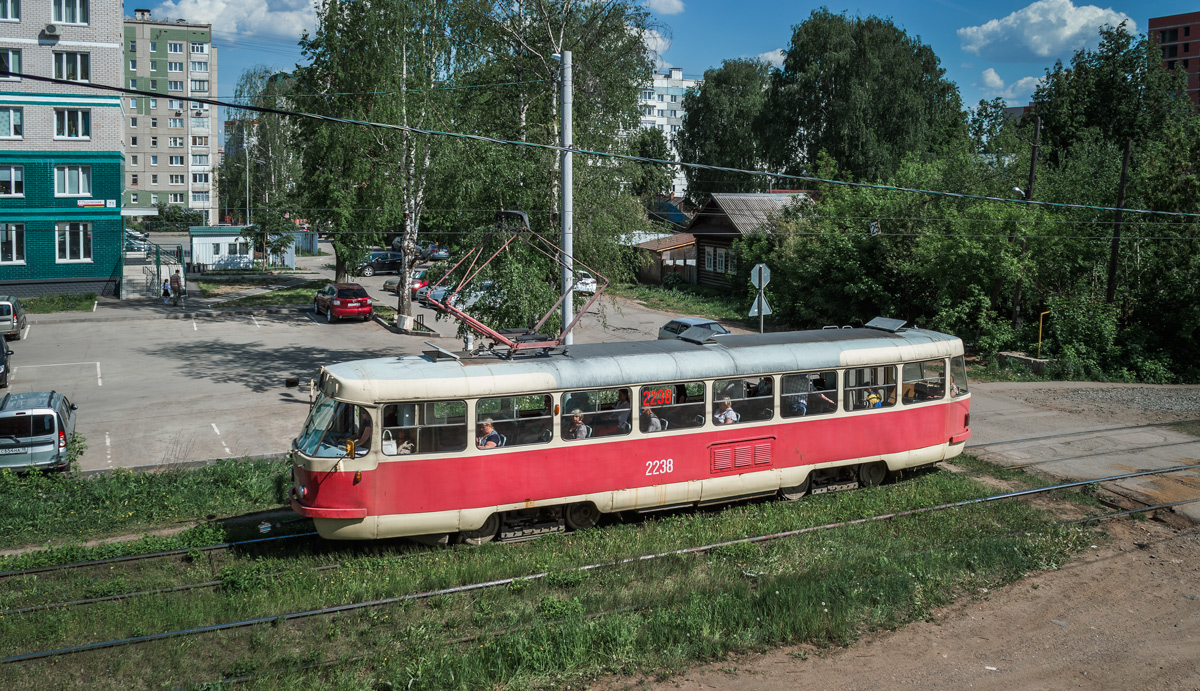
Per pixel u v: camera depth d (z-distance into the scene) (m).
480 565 10.63
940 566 10.89
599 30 23.22
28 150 38.94
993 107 48.09
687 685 8.23
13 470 15.05
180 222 88.94
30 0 38.53
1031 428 18.64
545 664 8.40
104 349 28.41
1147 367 25.55
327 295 35.75
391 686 7.96
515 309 18.45
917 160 32.69
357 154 33.00
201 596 9.77
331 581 10.25
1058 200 28.89
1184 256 26.16
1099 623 9.59
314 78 35.19
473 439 11.24
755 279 18.62
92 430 18.62
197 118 92.88
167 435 18.30
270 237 55.62
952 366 15.24
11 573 10.50
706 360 12.81
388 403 10.90
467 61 28.44
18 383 23.25
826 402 13.79
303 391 22.70
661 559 11.01
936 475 15.09
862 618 9.57
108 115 40.12
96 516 12.97
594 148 22.11
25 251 39.44
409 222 32.41
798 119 56.12
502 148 21.41
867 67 52.12
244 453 17.05
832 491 14.22
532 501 11.62
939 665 8.65
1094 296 28.66
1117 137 46.78
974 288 27.25
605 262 21.42
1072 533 12.08
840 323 31.91
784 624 9.26
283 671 8.15
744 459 13.06
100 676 8.10
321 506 10.86
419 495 11.02
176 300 38.56
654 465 12.40
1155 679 8.35
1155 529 12.56
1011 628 9.48
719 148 67.38
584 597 9.84
